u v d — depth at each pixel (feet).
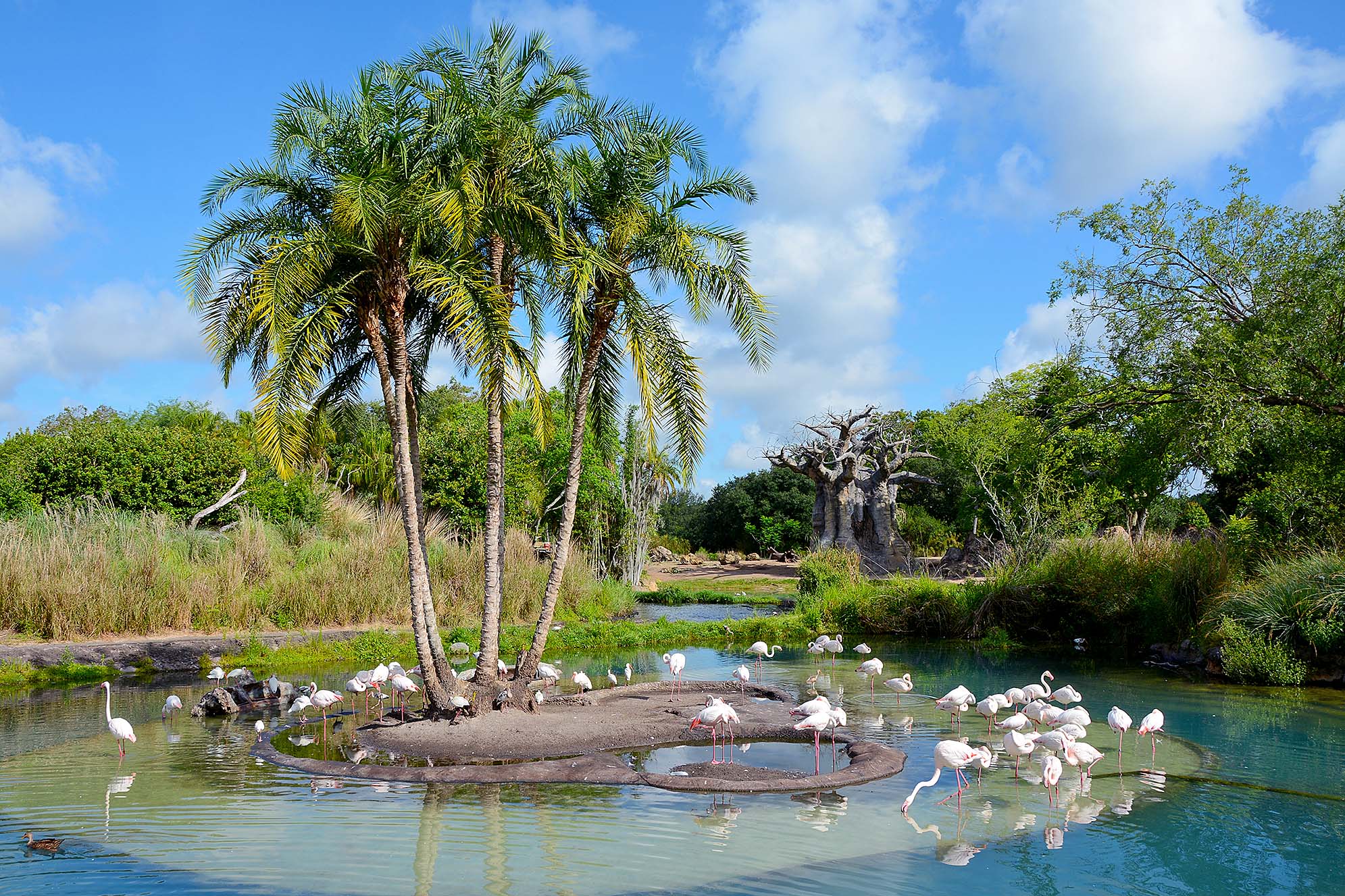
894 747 40.40
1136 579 77.25
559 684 59.16
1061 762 37.22
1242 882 23.89
